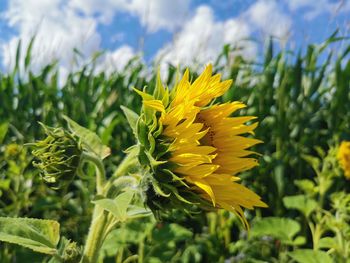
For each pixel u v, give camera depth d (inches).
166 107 58.1
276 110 218.8
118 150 206.7
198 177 55.4
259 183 200.7
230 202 57.4
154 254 127.5
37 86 230.7
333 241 123.4
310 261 111.4
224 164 60.7
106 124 208.8
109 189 58.6
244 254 142.2
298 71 224.7
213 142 60.9
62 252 59.9
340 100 215.9
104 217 58.8
